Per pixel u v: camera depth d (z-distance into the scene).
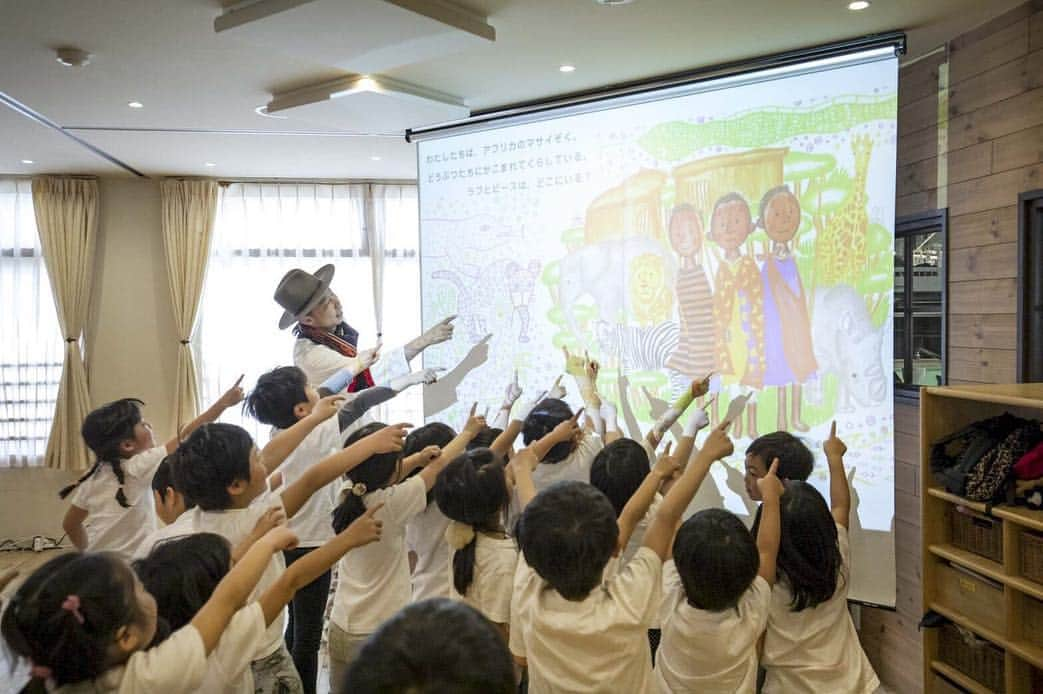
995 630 2.29
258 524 1.72
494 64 3.32
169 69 3.33
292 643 2.75
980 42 2.89
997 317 2.81
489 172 3.92
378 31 2.71
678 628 1.72
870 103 2.95
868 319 2.95
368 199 5.90
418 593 2.38
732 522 1.67
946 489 2.47
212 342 5.81
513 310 3.86
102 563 1.28
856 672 1.91
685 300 3.37
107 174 5.58
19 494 5.64
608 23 2.86
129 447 2.74
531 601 1.61
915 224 3.25
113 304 5.72
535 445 2.31
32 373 5.63
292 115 3.82
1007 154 2.76
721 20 2.84
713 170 3.29
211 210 5.70
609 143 3.56
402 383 2.98
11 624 1.25
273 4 2.55
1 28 2.86
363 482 2.18
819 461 3.05
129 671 1.26
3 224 5.61
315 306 3.39
